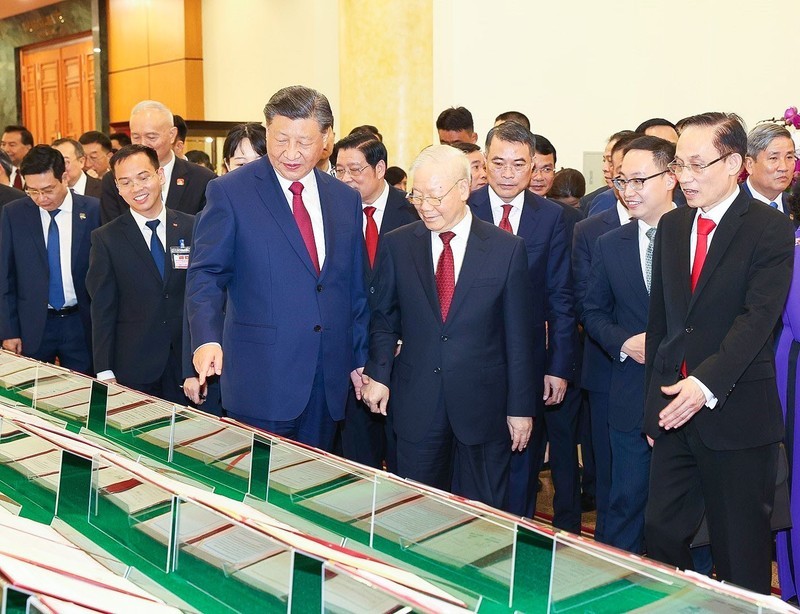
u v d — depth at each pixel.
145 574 1.45
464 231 2.80
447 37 7.03
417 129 7.14
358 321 2.88
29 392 2.60
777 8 6.14
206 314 2.59
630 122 6.74
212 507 1.42
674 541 2.56
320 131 2.61
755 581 2.44
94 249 3.73
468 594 1.33
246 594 1.31
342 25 7.35
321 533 1.57
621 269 3.04
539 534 1.35
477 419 2.76
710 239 2.48
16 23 14.02
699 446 2.48
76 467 1.69
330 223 2.76
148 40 11.48
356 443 3.83
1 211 4.80
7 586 1.15
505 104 7.05
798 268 2.70
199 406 3.71
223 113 10.65
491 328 2.78
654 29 6.61
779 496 2.62
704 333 2.45
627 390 3.04
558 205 3.49
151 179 3.68
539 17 6.90
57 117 13.78
